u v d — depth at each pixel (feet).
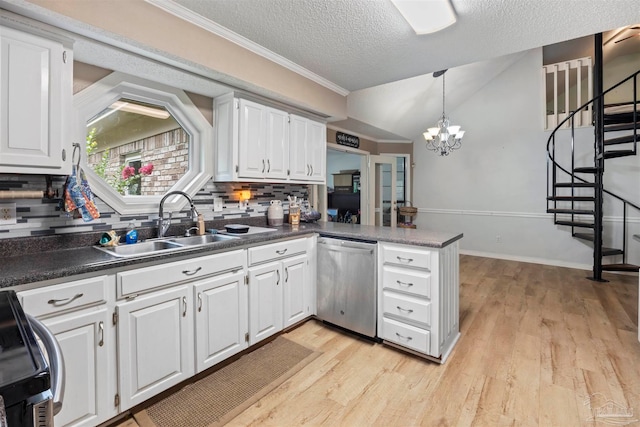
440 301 6.97
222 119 8.54
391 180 20.27
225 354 6.80
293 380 6.50
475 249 19.29
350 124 16.03
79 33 5.34
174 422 5.30
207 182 8.79
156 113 8.08
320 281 9.15
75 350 4.66
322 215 15.56
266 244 7.78
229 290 6.86
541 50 16.71
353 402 5.82
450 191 20.04
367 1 6.04
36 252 5.74
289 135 9.81
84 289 4.74
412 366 7.00
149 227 7.52
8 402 1.70
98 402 4.91
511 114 17.76
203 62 6.77
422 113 17.81
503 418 5.35
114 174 7.32
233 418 5.41
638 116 13.08
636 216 14.76
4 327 2.38
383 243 7.79
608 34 15.31
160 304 5.68
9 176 5.55
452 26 6.85
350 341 8.20
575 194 16.15
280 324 8.21
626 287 12.73
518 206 17.75
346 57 8.50
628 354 7.39
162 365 5.72
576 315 9.83
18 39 4.78
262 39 7.56
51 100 5.12
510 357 7.34
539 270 15.62
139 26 5.70
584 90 18.66
